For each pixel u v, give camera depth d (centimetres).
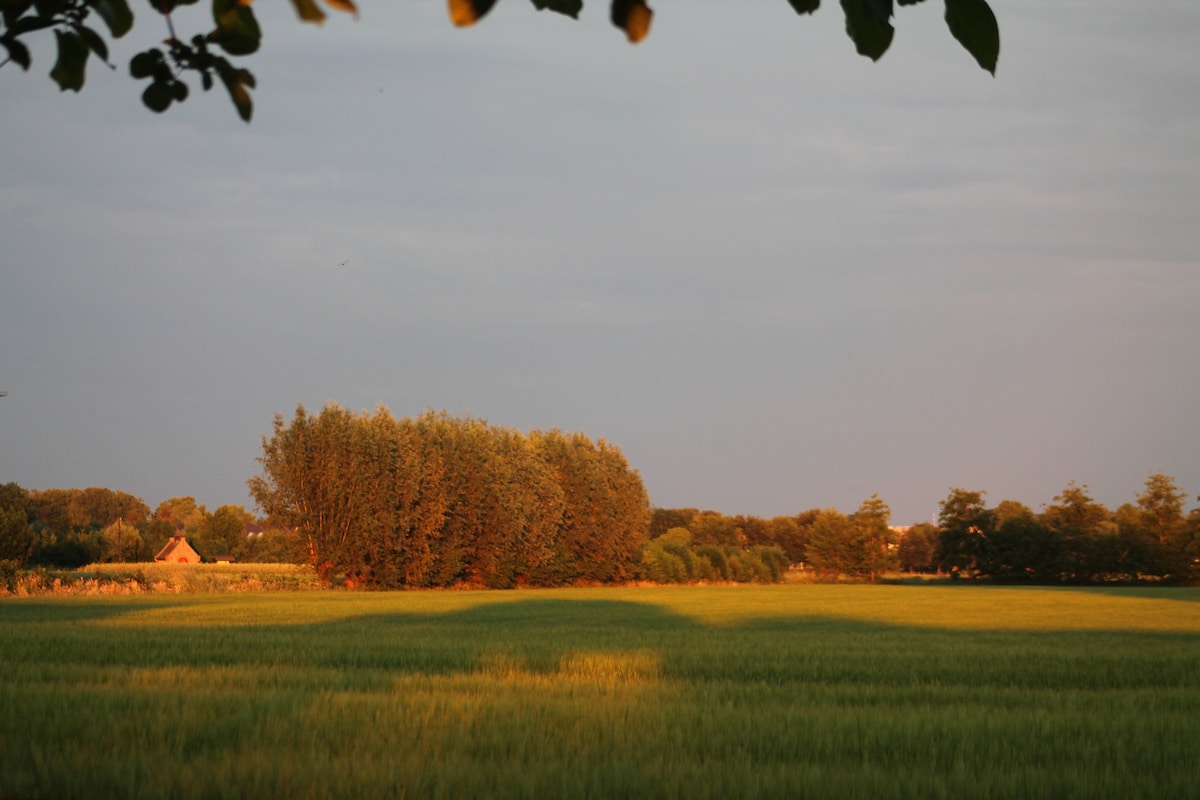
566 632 3284
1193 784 989
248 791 877
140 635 2717
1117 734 1302
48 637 2586
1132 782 1008
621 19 178
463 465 7906
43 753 1009
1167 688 1928
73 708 1281
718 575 11194
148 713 1221
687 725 1277
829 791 943
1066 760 1146
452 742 1123
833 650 2572
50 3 261
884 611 5525
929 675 2080
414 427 7731
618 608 5422
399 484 7262
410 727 1202
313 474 7075
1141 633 3909
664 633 3278
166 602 5181
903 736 1252
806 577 12556
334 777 917
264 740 1112
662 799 902
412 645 2514
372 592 6881
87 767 940
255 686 1593
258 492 7000
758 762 1088
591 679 1823
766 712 1407
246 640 2592
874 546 12281
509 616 4650
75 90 274
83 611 4350
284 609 4691
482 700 1423
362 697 1430
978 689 1788
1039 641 3133
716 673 2039
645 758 1069
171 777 903
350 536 7056
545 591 7731
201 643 2483
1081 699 1677
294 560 7181
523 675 1859
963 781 999
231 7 257
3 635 2661
